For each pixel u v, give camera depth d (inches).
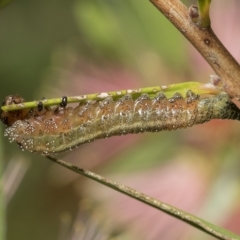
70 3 18.1
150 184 9.1
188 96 7.2
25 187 15.0
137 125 7.2
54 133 7.3
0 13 18.0
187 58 9.1
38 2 18.3
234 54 9.1
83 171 6.9
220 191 8.8
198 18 7.1
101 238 8.2
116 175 9.2
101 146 9.3
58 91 9.5
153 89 7.1
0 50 17.5
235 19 9.2
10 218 14.7
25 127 7.3
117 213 9.0
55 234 14.5
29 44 17.7
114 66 9.3
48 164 15.1
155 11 9.0
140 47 9.2
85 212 8.4
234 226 8.7
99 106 7.3
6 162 14.3
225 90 7.1
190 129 9.0
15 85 16.9
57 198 14.1
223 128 8.9
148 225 9.0
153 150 9.2
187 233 8.9
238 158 9.0
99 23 9.0
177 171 9.1
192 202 8.9
